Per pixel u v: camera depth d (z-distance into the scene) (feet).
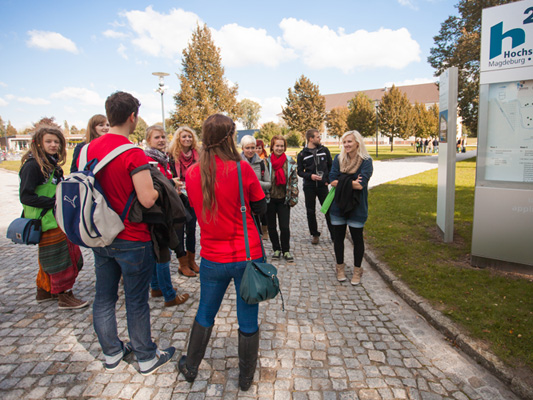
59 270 10.60
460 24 81.15
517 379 7.59
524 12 12.19
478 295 11.48
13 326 9.97
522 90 12.56
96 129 10.70
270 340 9.51
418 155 103.35
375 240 18.17
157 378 7.82
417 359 8.71
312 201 18.54
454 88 15.98
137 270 7.18
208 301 7.15
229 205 6.55
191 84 112.27
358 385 7.72
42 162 10.02
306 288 13.14
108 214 6.59
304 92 146.00
